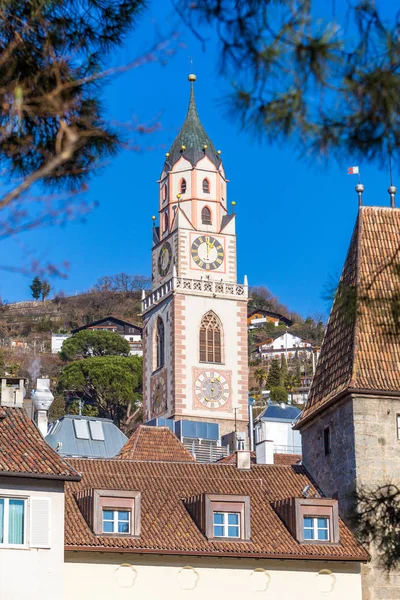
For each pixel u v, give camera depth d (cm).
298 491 6097
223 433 13462
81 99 1955
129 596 5356
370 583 5647
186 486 5966
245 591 5528
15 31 1945
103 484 5803
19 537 5138
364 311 2322
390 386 5862
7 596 5041
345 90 1962
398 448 5816
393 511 3438
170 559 5466
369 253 6141
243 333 13875
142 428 7738
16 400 5628
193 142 14688
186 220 14200
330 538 5678
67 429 9312
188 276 13962
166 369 13750
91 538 5362
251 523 5747
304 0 1923
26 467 5159
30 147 1908
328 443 6103
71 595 5269
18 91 1880
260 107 1945
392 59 1959
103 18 2033
